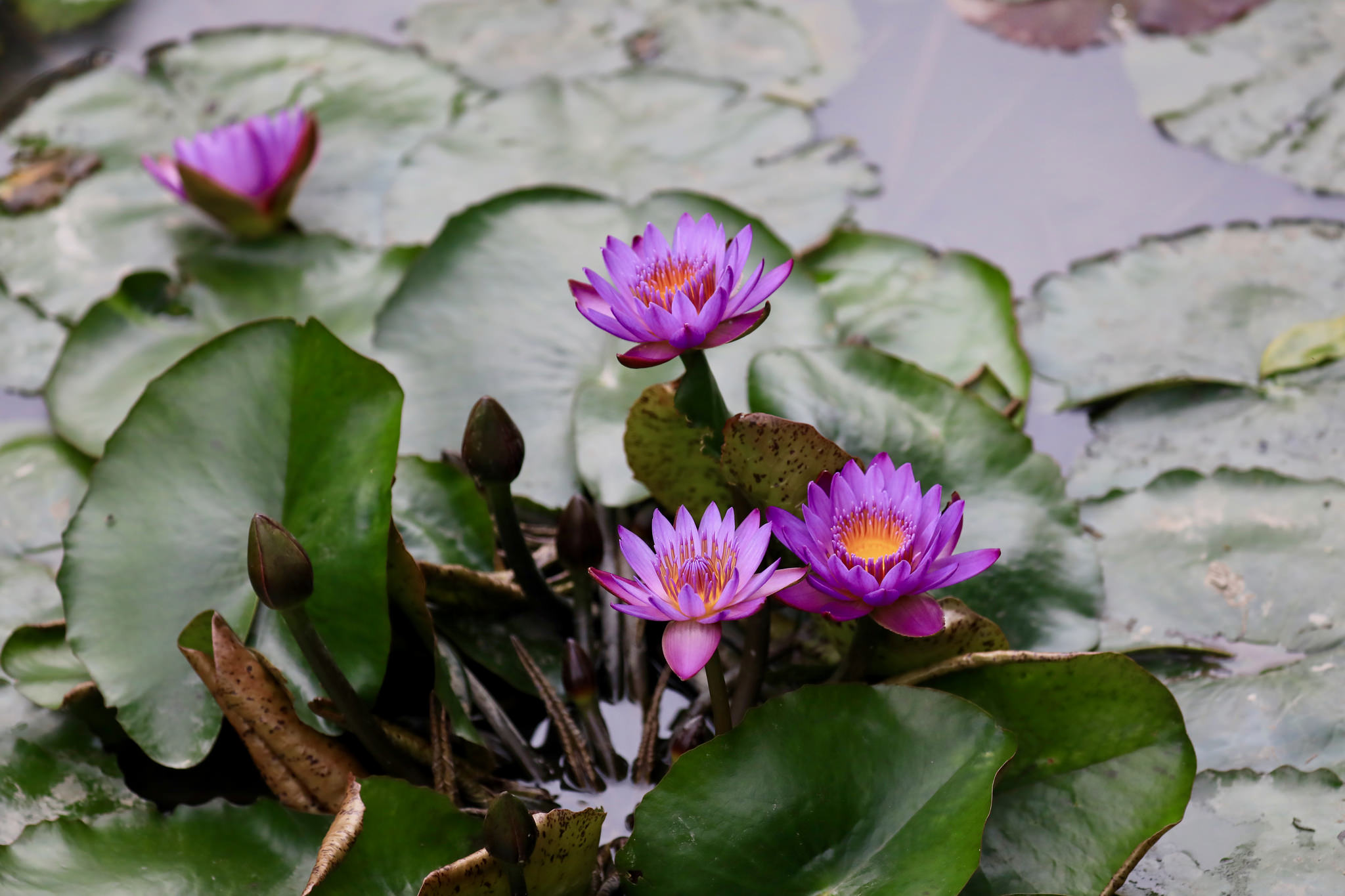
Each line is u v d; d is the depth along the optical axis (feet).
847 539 8.23
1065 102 10.05
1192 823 8.44
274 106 10.12
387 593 8.52
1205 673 8.66
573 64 10.76
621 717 8.70
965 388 9.17
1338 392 9.13
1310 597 8.73
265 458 8.60
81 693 8.61
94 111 10.07
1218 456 9.07
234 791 8.61
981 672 8.38
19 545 9.02
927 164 9.89
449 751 8.52
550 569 8.95
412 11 11.44
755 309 8.32
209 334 9.39
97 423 9.19
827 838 8.24
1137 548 8.87
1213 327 9.35
